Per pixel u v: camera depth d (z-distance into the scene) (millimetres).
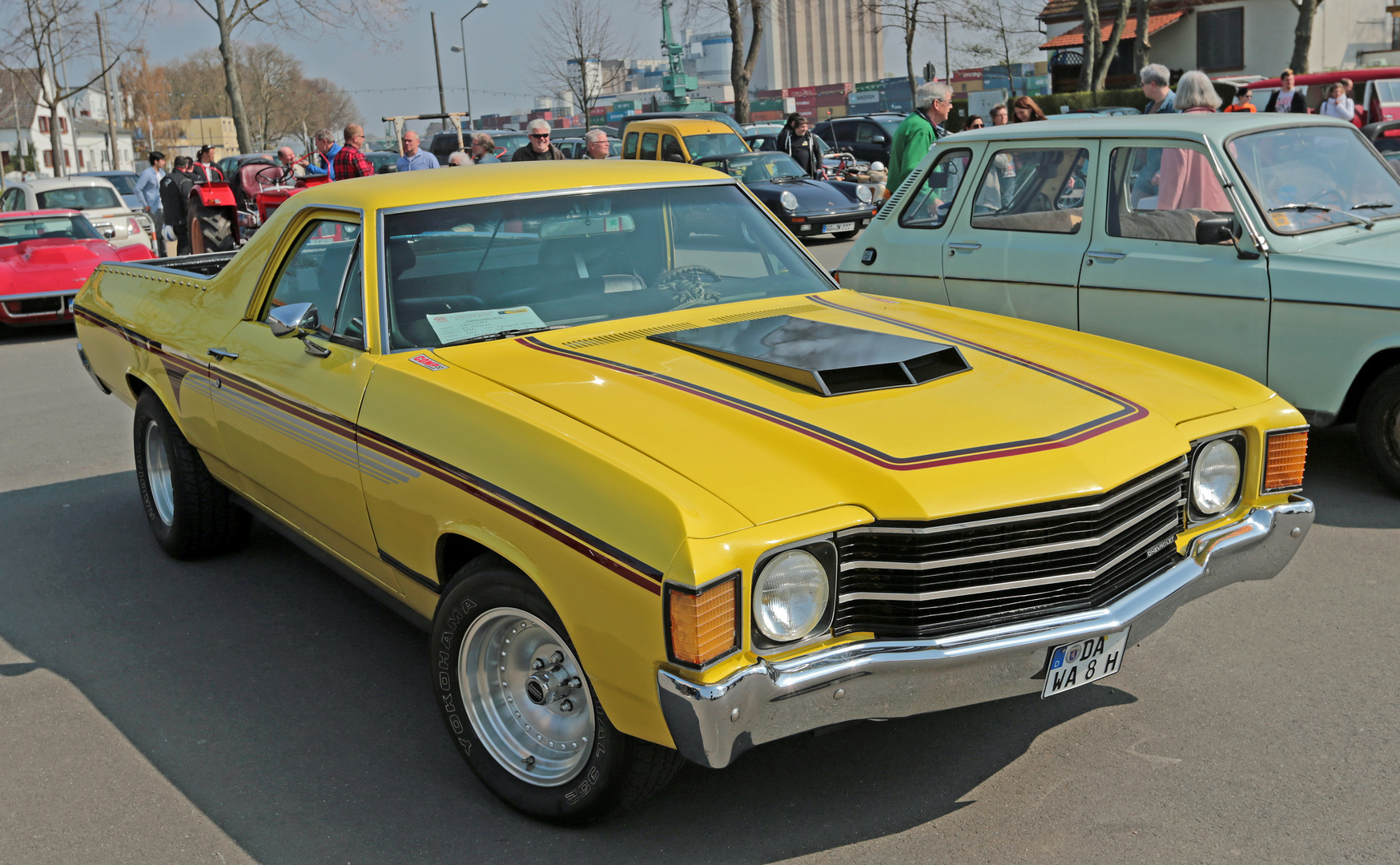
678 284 3861
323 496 3627
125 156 96562
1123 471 2691
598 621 2525
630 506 2473
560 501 2605
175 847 2938
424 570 3168
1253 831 2787
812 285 4113
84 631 4359
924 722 3393
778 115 90125
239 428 4113
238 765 3342
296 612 4469
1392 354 4879
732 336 3385
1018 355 3328
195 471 4801
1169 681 3580
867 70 169625
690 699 2334
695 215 4074
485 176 3887
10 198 17891
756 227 4199
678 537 2361
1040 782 3045
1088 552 2643
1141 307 5441
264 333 3984
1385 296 4656
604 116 73688
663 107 46562
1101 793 2977
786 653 2469
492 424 2881
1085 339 3611
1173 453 2846
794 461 2633
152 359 4785
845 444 2674
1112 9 36344
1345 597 4137
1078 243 5688
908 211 6559
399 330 3455
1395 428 4965
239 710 3680
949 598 2559
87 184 18031
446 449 2955
